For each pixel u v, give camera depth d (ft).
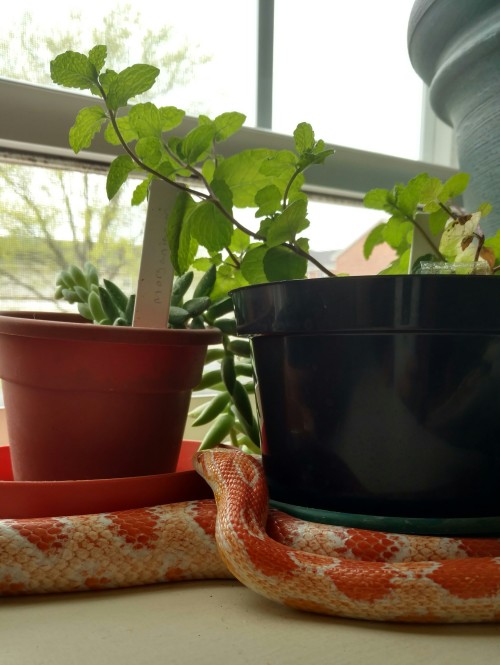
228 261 2.13
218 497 1.46
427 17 2.46
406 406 1.37
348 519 1.43
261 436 1.70
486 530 1.38
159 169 1.79
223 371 1.97
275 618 1.26
